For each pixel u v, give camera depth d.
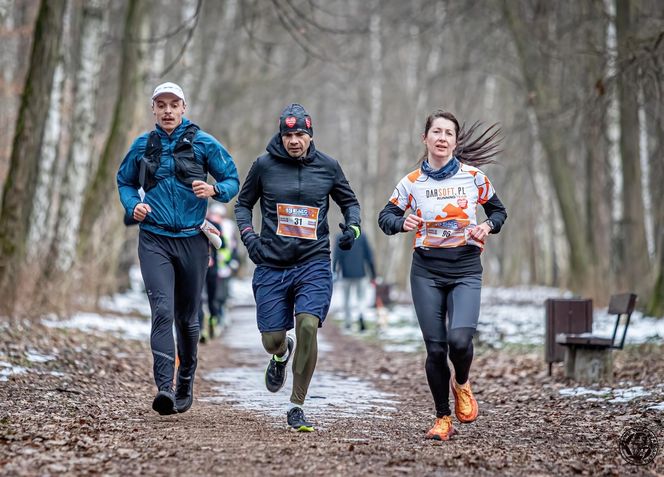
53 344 25.38
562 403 19.38
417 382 24.16
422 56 93.69
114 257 45.53
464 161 15.70
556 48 41.69
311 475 11.88
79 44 40.97
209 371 25.97
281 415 17.30
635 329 34.66
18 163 30.41
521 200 96.94
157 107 15.95
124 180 16.31
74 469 11.98
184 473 11.87
